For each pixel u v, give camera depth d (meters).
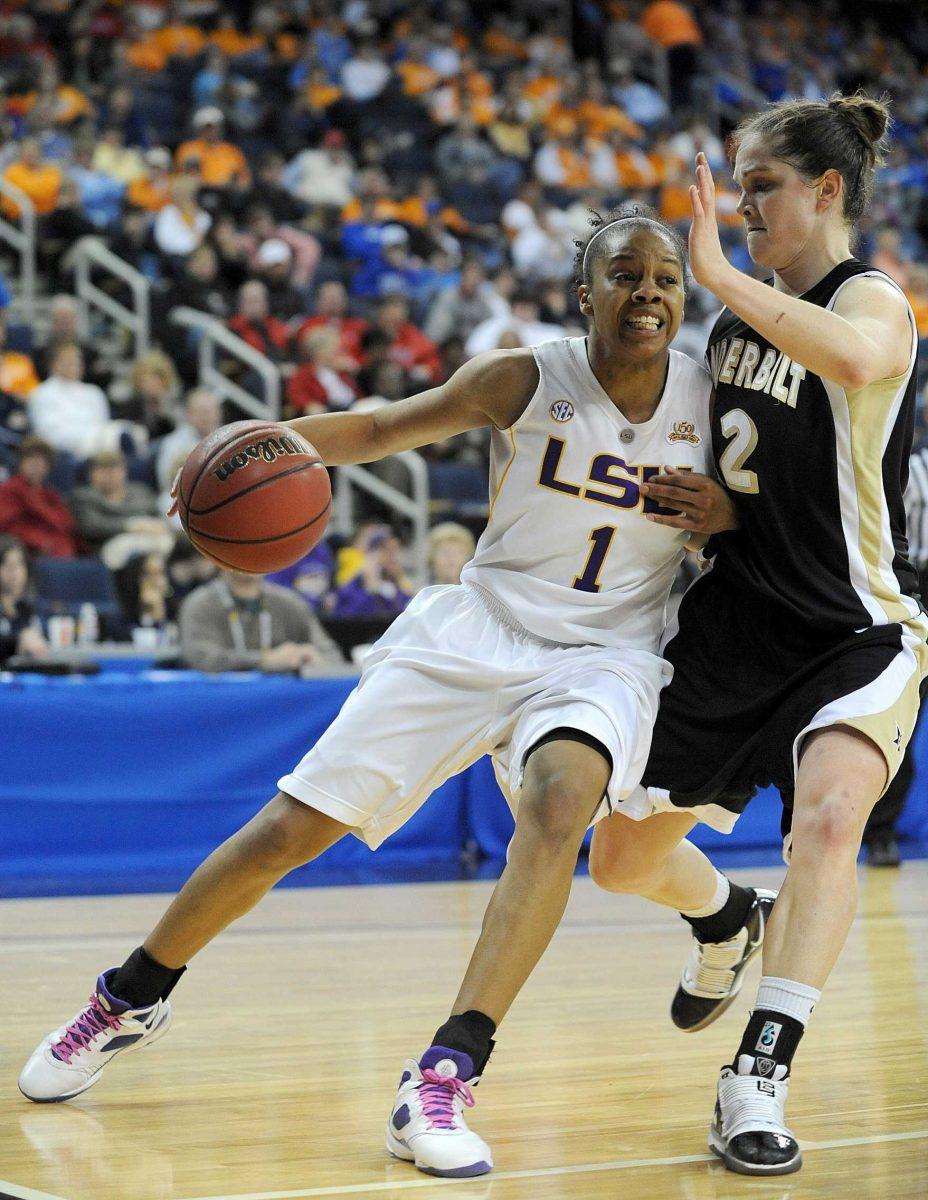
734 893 6.07
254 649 14.02
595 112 32.25
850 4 40.00
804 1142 4.67
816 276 5.12
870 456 4.98
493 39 33.53
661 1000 7.24
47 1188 4.16
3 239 23.12
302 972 8.08
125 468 18.50
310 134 28.34
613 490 5.24
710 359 5.41
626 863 5.59
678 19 35.38
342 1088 5.42
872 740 4.69
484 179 29.12
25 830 12.45
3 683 12.48
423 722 5.16
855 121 5.13
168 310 21.88
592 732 4.78
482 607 5.40
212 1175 4.29
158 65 27.89
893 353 4.79
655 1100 5.26
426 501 19.62
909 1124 4.87
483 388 5.31
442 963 8.36
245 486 5.09
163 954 5.24
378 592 16.83
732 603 5.34
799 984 4.50
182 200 23.70
